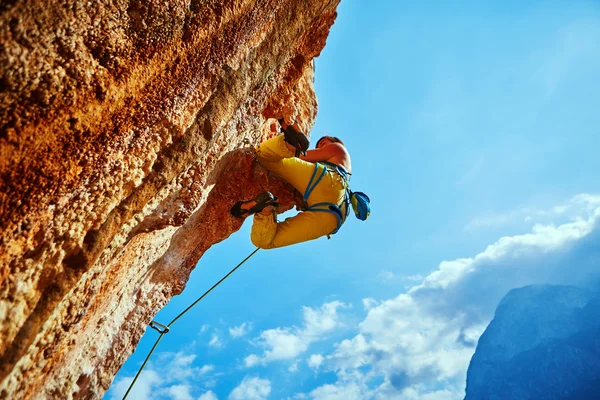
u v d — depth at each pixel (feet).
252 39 10.21
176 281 13.10
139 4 6.14
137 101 6.93
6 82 4.84
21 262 6.01
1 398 6.56
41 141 5.53
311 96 18.04
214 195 12.68
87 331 9.27
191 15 7.23
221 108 9.39
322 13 13.50
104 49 5.91
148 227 9.42
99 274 8.07
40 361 7.28
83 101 5.84
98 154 6.54
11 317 5.99
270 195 10.65
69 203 6.43
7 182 5.39
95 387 10.01
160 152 8.15
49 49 5.19
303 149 11.48
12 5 4.69
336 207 11.85
